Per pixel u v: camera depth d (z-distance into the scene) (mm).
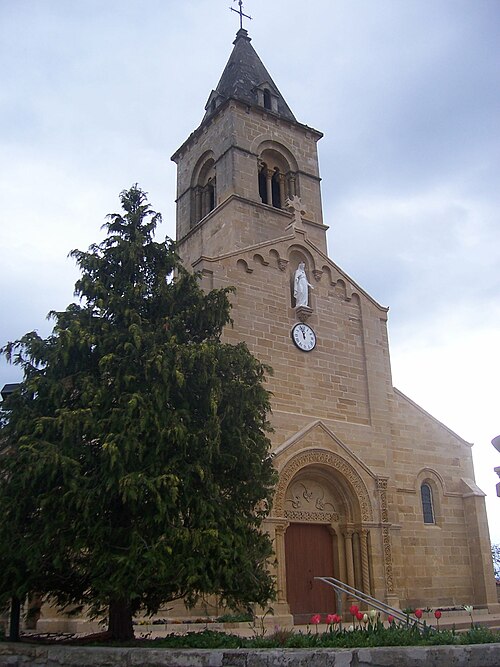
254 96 38094
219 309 17406
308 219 35469
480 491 29359
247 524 15547
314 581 24516
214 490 14633
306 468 25156
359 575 25047
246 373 17141
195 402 15938
